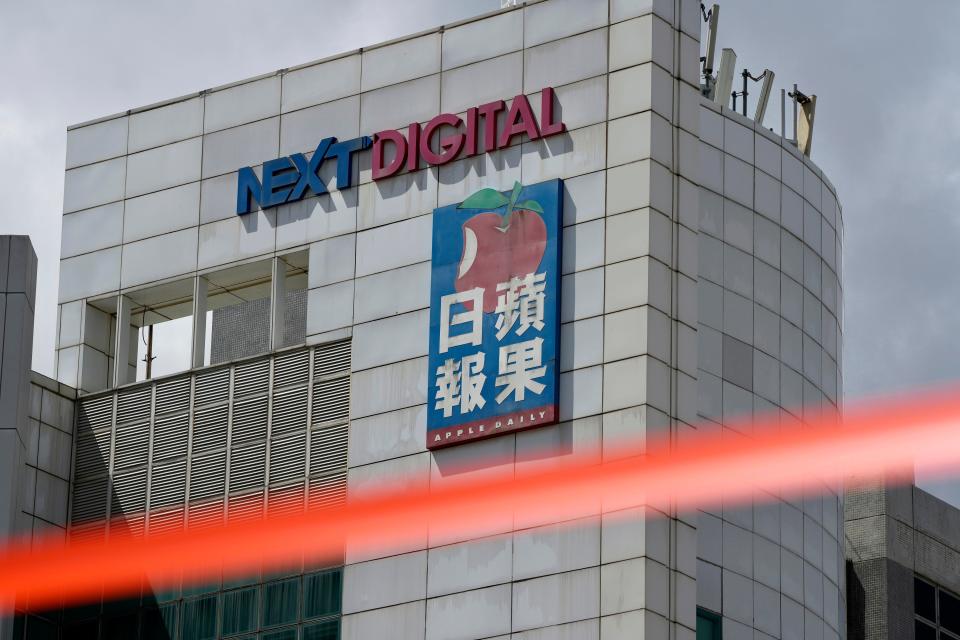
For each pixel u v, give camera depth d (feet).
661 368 258.78
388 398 271.90
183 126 299.38
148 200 298.97
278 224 287.28
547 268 264.31
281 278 285.64
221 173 294.05
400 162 279.49
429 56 282.36
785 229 322.96
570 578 253.65
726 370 307.78
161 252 295.28
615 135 267.18
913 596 350.43
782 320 318.04
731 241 314.76
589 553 253.44
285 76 293.02
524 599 255.70
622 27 271.08
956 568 358.23
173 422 286.87
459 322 268.41
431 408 267.18
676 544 254.27
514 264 266.98
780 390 314.76
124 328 295.28
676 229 265.34
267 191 288.92
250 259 287.69
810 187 329.52
